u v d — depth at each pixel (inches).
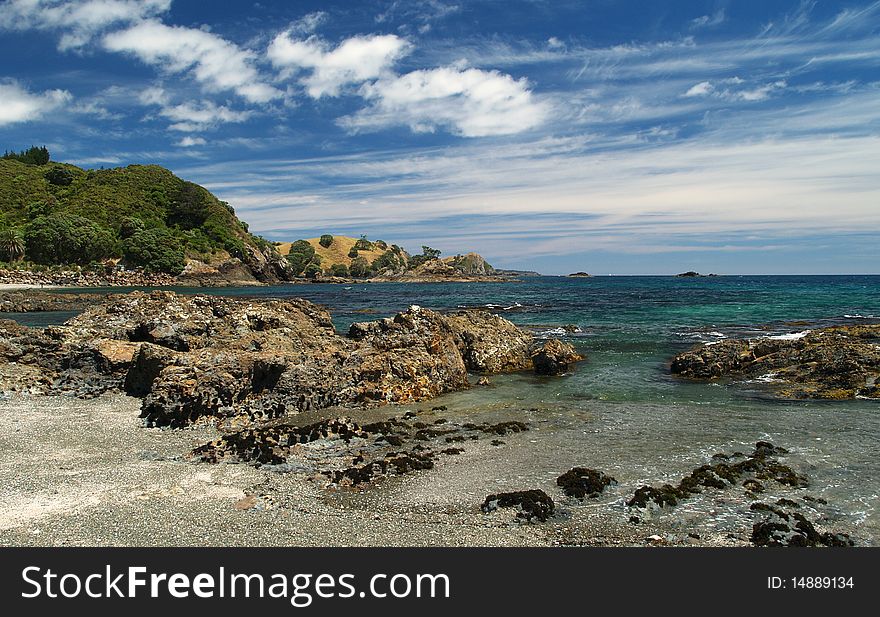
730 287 5536.4
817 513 497.4
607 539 461.4
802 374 1042.7
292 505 525.3
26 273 4817.9
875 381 950.4
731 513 501.4
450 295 4512.8
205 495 545.3
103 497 537.3
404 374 993.5
